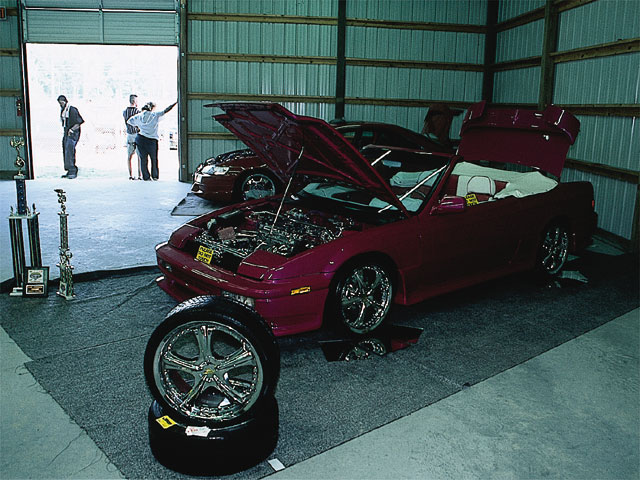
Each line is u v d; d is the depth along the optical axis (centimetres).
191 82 1123
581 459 261
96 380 321
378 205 443
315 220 429
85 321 409
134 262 558
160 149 1912
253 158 837
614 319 437
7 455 251
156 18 1105
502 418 293
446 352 371
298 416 289
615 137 741
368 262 375
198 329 245
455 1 1136
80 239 645
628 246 693
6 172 1118
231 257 371
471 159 565
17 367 334
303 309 352
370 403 304
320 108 1157
